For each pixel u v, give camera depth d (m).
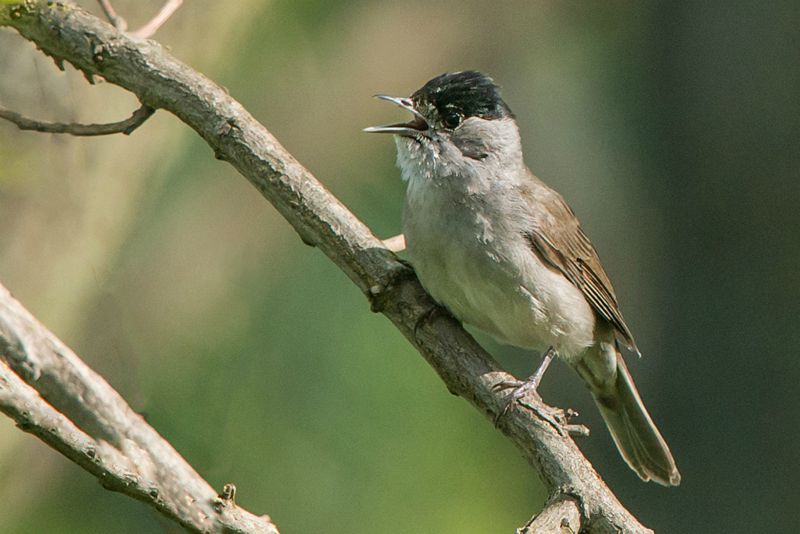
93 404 7.21
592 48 16.31
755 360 15.37
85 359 10.66
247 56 13.61
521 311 9.70
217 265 12.47
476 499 10.61
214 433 10.64
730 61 15.69
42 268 10.61
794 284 15.34
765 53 15.49
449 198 9.52
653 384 15.76
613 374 11.04
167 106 8.07
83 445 6.08
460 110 9.78
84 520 10.30
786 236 15.41
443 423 10.80
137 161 11.55
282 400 10.86
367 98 14.45
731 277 15.61
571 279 10.37
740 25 15.62
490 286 9.54
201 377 11.04
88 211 10.92
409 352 11.04
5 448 10.22
